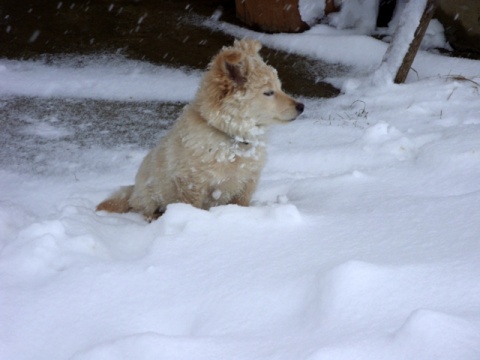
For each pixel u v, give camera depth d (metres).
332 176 1.77
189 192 1.58
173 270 1.26
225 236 1.37
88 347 1.07
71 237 1.40
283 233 1.37
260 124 1.58
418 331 0.96
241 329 1.08
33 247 1.33
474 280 1.10
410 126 2.21
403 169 1.76
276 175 1.92
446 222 1.36
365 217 1.43
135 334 1.05
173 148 1.58
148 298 1.19
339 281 1.10
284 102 1.57
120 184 1.94
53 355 1.08
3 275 1.27
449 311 1.04
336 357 0.95
